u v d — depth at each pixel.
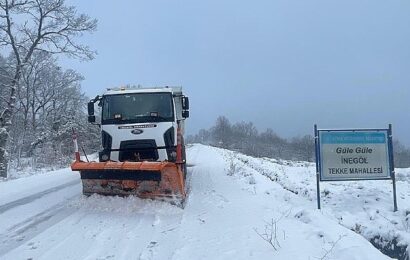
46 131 45.28
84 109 55.59
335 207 10.88
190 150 44.34
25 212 9.91
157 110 12.14
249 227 8.02
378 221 9.52
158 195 10.21
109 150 12.02
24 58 29.97
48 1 29.39
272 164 27.55
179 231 8.02
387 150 10.67
